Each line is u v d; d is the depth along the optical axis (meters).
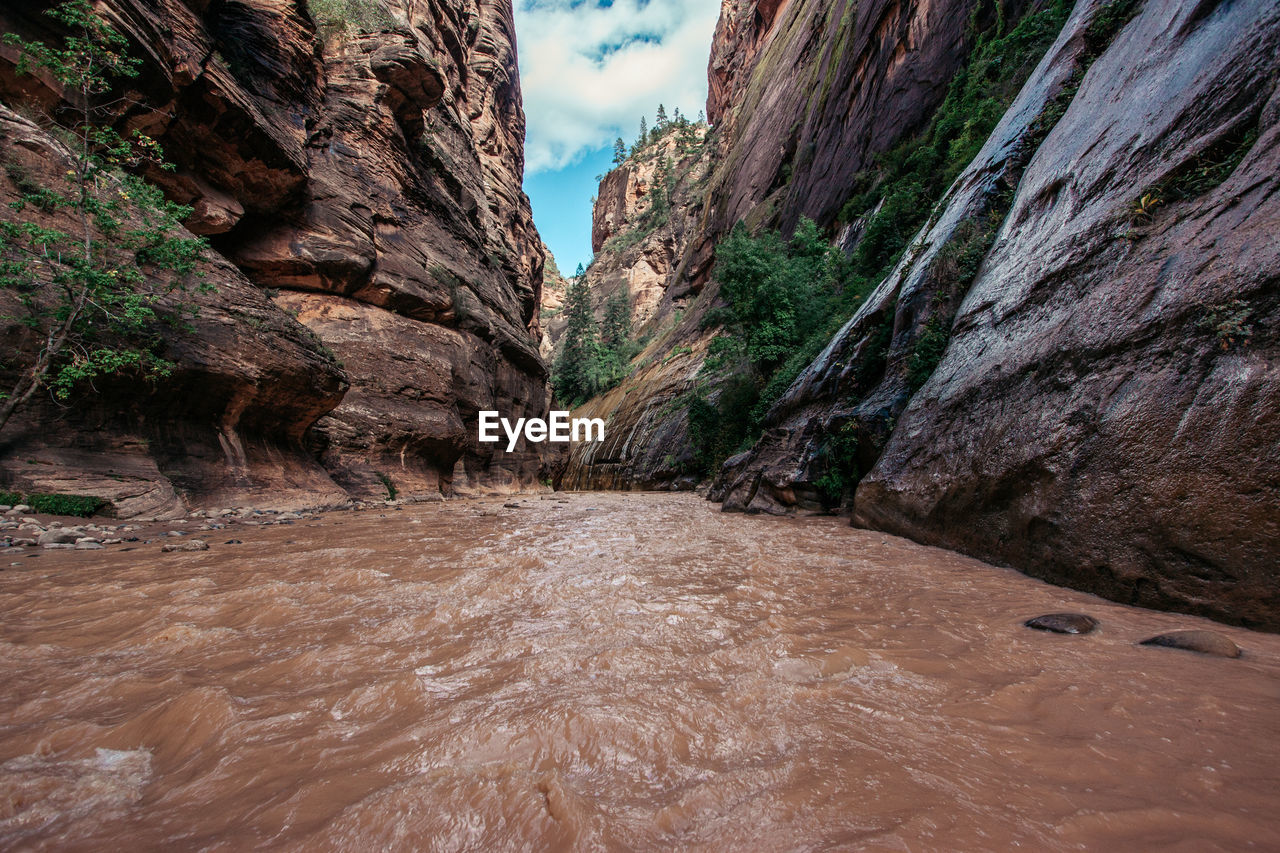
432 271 18.42
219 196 12.28
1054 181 5.89
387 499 13.68
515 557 4.96
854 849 1.15
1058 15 11.30
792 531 7.25
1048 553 3.96
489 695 1.99
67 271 6.35
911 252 9.29
